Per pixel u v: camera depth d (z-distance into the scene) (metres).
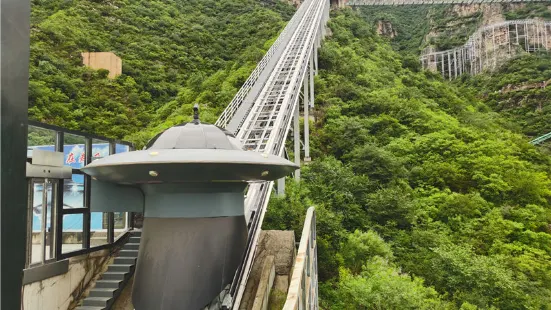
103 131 36.38
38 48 43.53
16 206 5.49
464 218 26.45
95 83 43.72
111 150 10.93
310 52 40.56
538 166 38.00
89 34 55.41
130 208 7.04
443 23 129.88
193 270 6.13
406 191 28.81
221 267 6.39
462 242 23.70
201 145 6.44
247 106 25.45
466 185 31.23
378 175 29.59
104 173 6.27
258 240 11.90
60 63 43.06
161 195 6.39
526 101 83.56
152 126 38.44
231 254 6.59
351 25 82.56
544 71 91.50
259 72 33.66
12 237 5.39
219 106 37.03
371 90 49.25
